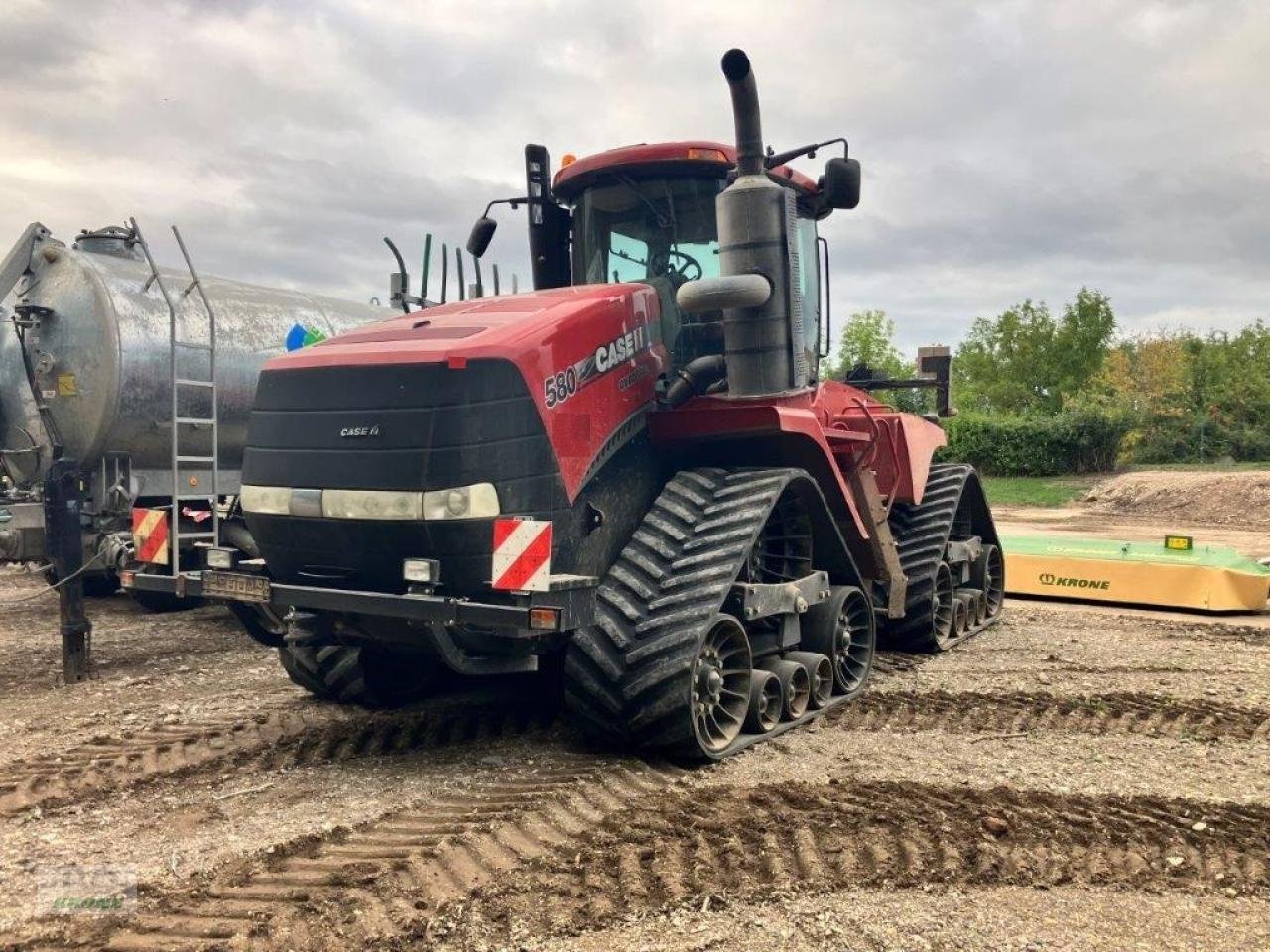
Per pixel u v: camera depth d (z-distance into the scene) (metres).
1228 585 9.54
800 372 5.54
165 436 7.92
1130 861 3.95
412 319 5.32
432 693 6.43
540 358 4.80
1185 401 37.62
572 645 4.95
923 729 5.82
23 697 6.55
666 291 6.08
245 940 3.25
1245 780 4.93
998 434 32.00
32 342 7.82
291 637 5.18
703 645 5.04
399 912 3.45
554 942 3.27
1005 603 10.23
